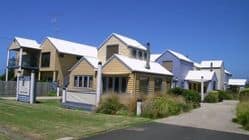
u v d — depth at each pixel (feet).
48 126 45.44
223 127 51.65
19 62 151.12
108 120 54.54
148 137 40.65
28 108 68.28
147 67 104.37
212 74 153.17
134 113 64.69
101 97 71.51
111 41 130.21
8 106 70.33
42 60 155.53
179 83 146.61
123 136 40.91
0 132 39.65
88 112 67.15
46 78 153.89
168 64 149.28
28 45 153.58
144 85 100.32
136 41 137.69
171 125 52.13
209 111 77.25
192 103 85.46
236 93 148.56
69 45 158.92
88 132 42.42
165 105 66.13
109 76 101.81
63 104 78.48
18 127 43.52
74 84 118.62
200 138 41.04
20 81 92.73
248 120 52.90
